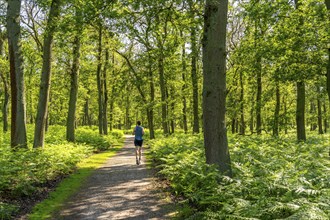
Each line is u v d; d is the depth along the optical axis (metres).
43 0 14.20
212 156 8.10
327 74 14.21
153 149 18.81
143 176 12.48
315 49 14.72
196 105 25.36
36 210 7.83
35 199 8.73
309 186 6.28
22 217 7.27
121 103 56.84
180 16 8.97
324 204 4.85
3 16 15.48
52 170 11.50
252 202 6.05
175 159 12.09
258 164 9.27
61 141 19.89
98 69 29.45
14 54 13.52
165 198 8.95
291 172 6.99
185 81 28.06
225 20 8.02
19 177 9.05
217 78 8.00
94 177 12.35
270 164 8.55
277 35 15.18
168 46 14.92
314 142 17.05
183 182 9.27
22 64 13.73
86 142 23.42
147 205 8.34
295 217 4.41
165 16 9.31
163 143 19.00
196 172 8.35
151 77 26.59
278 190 6.43
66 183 10.97
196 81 24.95
